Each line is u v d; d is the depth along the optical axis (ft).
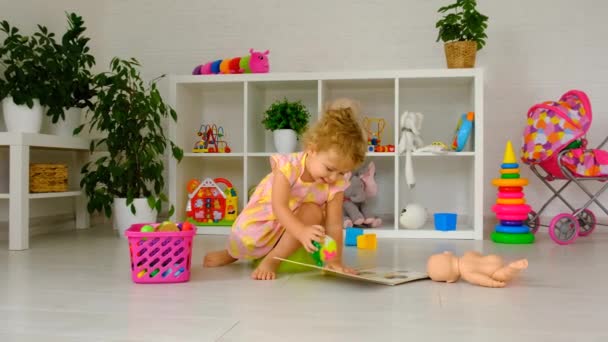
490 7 10.16
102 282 5.18
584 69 9.98
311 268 5.91
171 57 10.86
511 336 3.49
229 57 10.73
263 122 9.45
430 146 8.91
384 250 7.43
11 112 7.88
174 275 5.17
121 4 10.96
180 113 9.64
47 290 4.83
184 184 9.78
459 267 5.16
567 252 7.22
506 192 8.46
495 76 10.16
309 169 5.30
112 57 10.99
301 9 10.57
